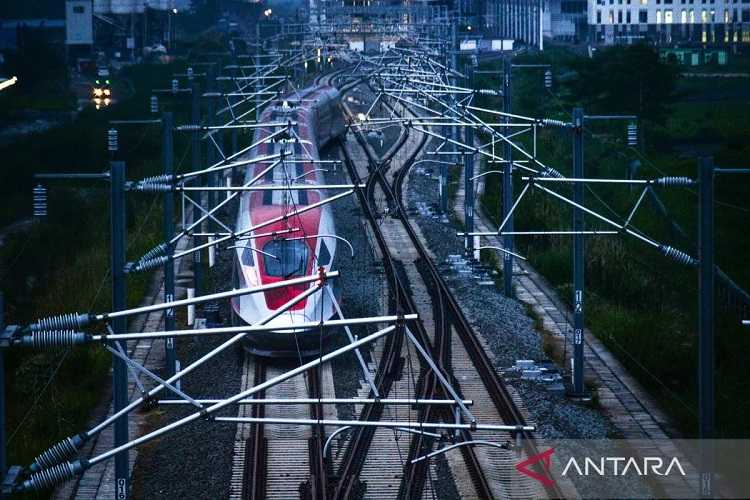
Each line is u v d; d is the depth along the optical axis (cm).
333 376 3522
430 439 2912
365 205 6044
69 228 5741
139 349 3928
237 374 3569
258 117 6356
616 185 6869
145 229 5822
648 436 3061
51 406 3259
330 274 2119
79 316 1977
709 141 8569
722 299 4522
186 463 2833
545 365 3622
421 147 8519
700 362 2381
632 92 8862
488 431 3008
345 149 7731
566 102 9781
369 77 7744
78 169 7331
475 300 4378
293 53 10200
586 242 5406
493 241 5766
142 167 7250
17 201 6619
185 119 9194
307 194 4203
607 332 4025
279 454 2866
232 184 6234
